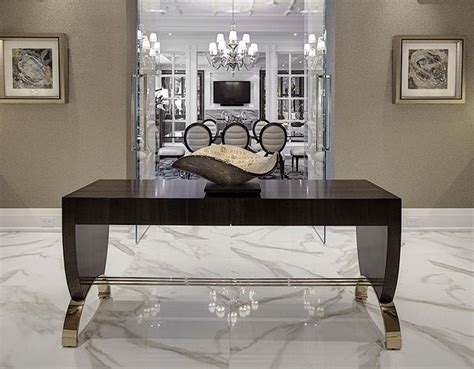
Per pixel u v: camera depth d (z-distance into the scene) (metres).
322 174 5.00
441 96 5.51
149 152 5.46
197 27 12.11
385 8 5.53
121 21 5.49
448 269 4.16
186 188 3.07
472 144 5.63
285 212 2.65
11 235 5.42
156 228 5.81
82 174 5.59
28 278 3.88
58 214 5.60
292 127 13.04
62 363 2.50
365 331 2.91
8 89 5.46
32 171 5.59
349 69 5.56
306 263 4.36
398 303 3.36
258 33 12.75
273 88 13.04
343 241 5.18
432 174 5.64
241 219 2.65
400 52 5.45
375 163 5.62
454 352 2.63
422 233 5.56
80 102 5.54
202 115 13.89
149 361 2.53
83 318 3.10
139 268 4.18
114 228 5.53
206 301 3.42
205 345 2.72
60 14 5.48
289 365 2.49
